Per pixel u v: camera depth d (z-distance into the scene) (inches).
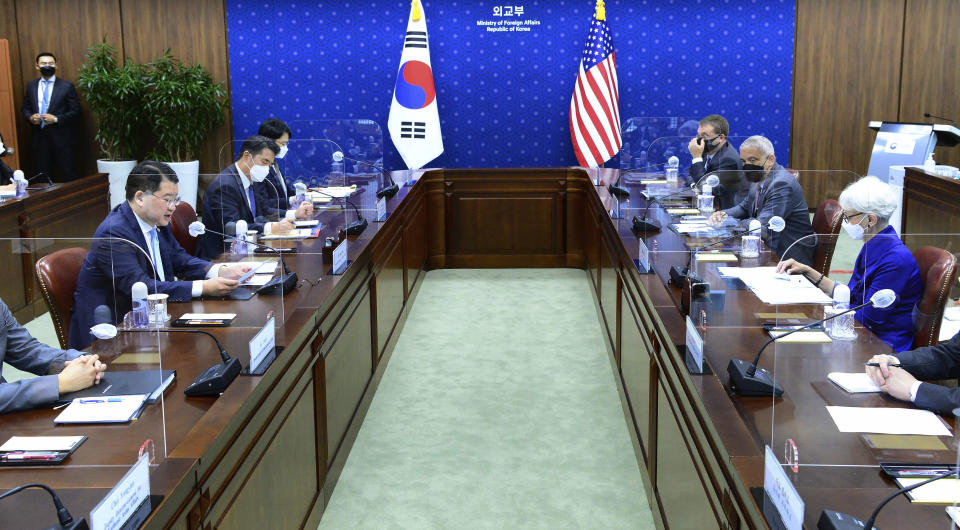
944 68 343.0
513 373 180.7
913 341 119.3
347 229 165.0
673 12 343.6
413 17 332.2
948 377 98.3
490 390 171.2
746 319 109.7
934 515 63.1
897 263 119.0
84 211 250.1
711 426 77.9
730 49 345.4
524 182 272.5
